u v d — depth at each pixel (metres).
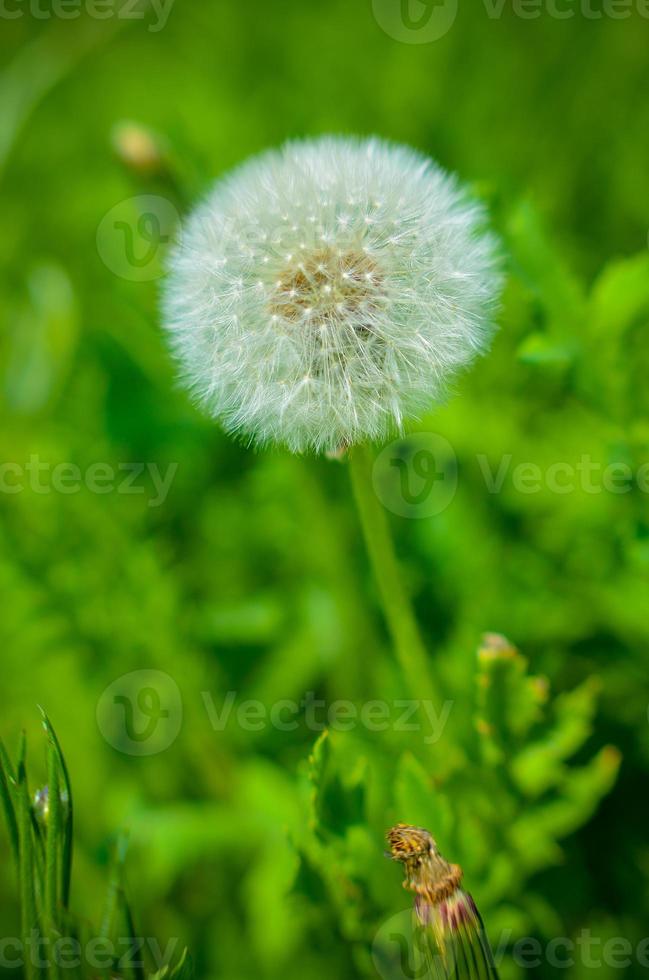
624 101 0.40
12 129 0.39
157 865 0.28
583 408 0.30
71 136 0.44
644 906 0.27
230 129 0.40
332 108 0.41
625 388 0.27
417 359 0.21
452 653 0.28
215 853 0.29
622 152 0.38
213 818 0.28
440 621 0.30
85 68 0.46
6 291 0.40
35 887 0.21
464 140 0.39
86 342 0.33
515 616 0.29
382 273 0.22
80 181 0.42
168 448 0.32
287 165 0.23
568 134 0.40
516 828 0.25
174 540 0.32
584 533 0.29
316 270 0.22
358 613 0.30
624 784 0.28
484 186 0.26
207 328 0.22
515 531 0.31
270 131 0.39
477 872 0.25
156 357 0.32
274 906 0.27
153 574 0.30
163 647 0.30
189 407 0.32
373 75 0.42
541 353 0.26
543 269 0.26
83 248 0.40
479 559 0.30
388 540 0.24
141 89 0.44
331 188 0.22
